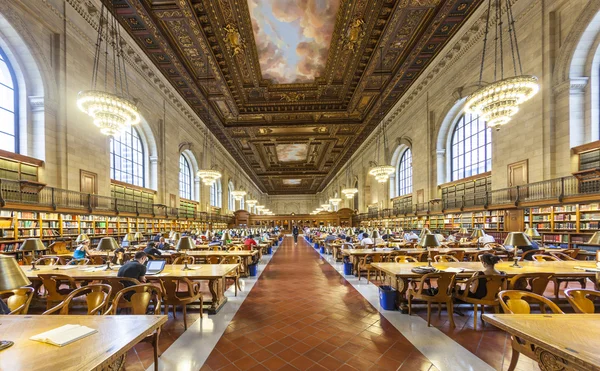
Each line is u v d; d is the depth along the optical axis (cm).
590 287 627
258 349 347
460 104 1286
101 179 1054
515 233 502
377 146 2394
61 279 435
